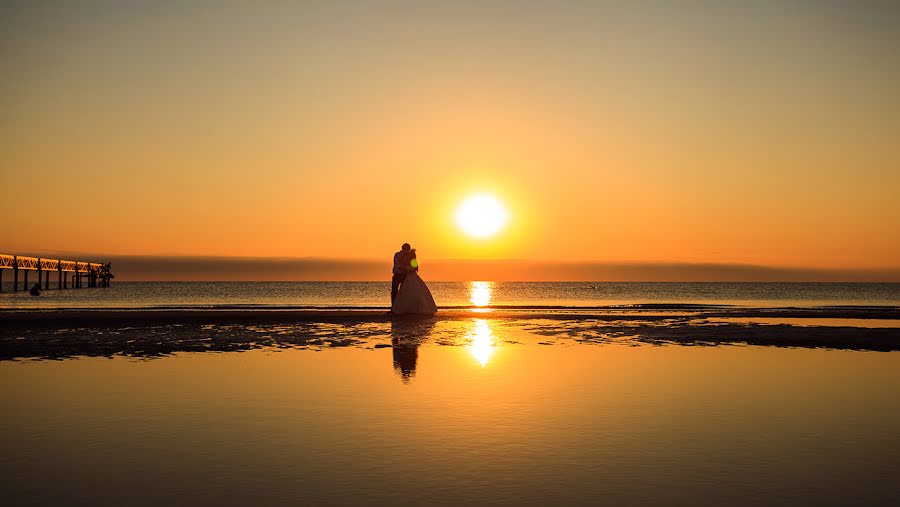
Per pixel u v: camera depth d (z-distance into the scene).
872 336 16.70
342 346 14.52
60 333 17.02
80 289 122.62
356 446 6.19
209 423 7.12
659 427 6.99
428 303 24.34
